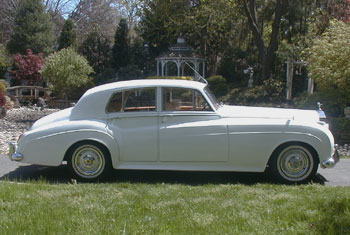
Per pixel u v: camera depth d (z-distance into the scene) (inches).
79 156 235.9
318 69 504.1
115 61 1231.5
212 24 934.4
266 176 253.4
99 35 1253.1
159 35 1160.8
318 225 151.9
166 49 1230.9
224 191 204.7
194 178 249.1
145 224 154.9
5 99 781.3
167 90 236.1
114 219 159.9
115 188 211.2
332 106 516.4
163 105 234.5
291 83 816.3
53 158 233.0
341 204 171.2
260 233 146.2
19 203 179.8
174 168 233.3
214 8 862.5
